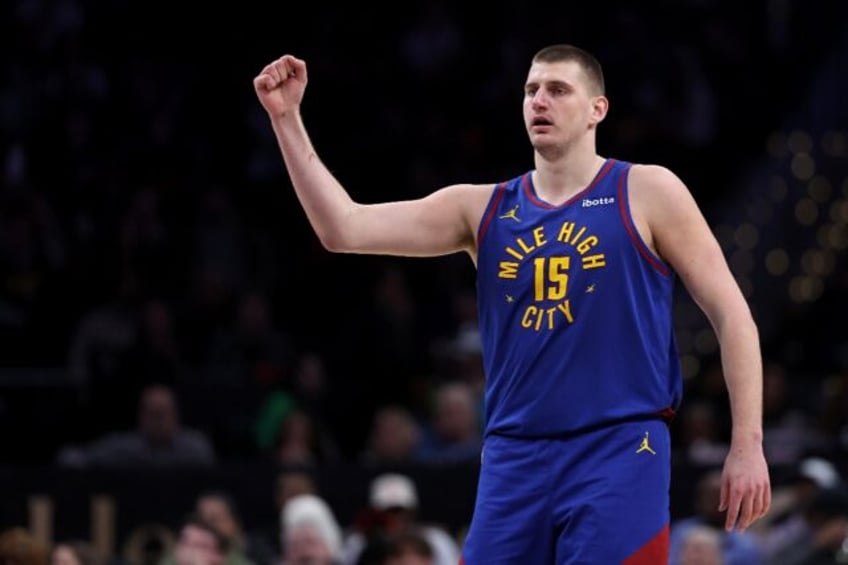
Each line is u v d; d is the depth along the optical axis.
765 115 41.03
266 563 23.05
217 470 24.14
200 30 37.00
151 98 35.78
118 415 27.81
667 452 10.09
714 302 10.15
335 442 30.61
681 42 40.59
